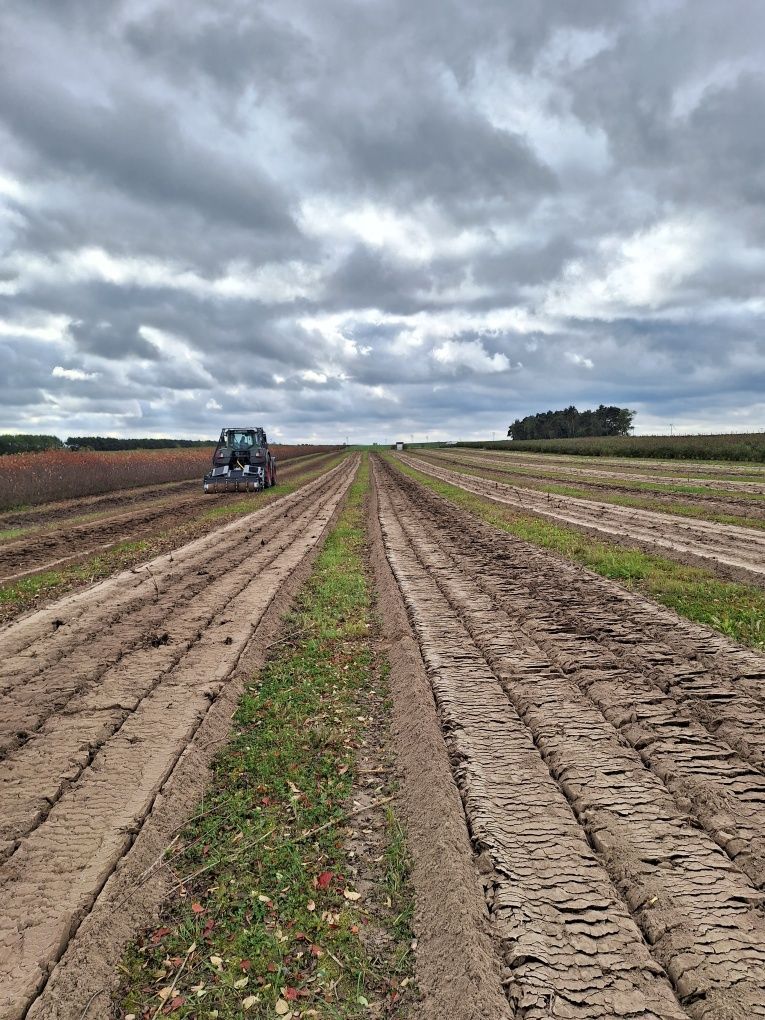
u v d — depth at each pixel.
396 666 6.88
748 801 4.11
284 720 5.72
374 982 2.94
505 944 3.00
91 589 10.69
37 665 6.98
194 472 40.28
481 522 18.12
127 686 6.31
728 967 2.82
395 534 16.36
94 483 28.77
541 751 4.92
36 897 3.44
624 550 12.93
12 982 2.89
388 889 3.54
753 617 7.99
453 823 3.86
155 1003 2.85
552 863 3.57
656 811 4.04
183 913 3.39
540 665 6.68
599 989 2.74
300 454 90.94
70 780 4.61
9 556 14.19
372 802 4.42
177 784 4.49
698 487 25.17
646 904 3.22
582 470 40.00
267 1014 2.78
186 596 9.97
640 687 5.98
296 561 12.80
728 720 5.20
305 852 3.88
